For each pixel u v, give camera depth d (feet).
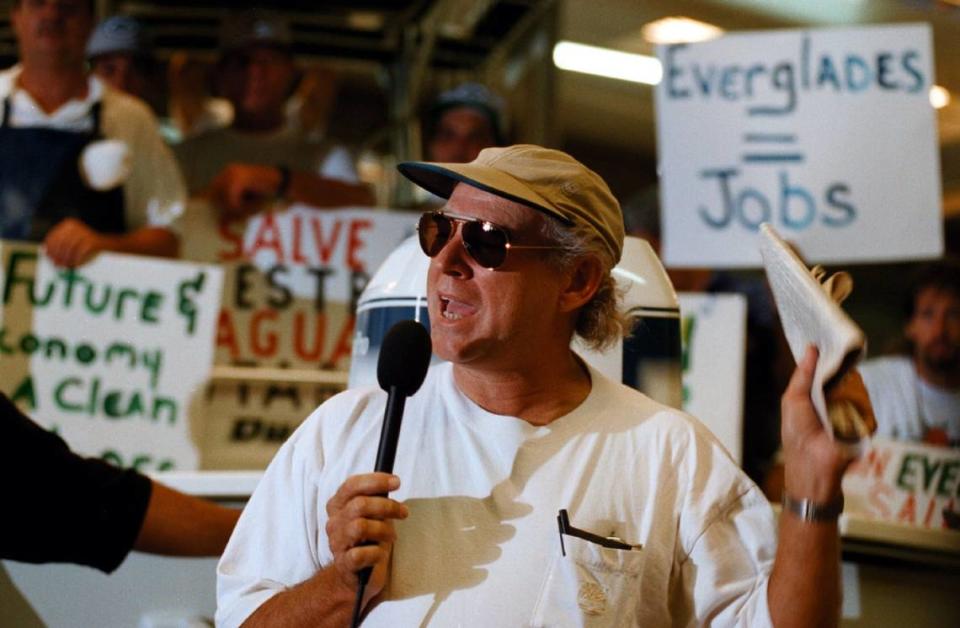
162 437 11.29
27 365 11.14
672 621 6.48
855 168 13.66
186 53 17.47
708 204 13.83
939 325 15.31
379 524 5.94
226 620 6.44
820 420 5.98
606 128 24.02
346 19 17.40
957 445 15.29
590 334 6.99
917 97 13.67
